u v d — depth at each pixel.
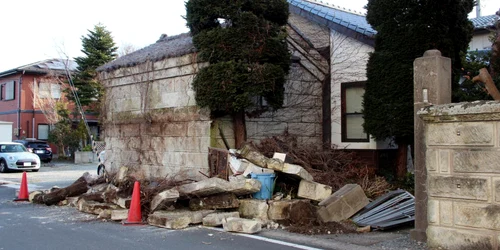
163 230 8.46
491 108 5.87
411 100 10.54
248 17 11.02
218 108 11.12
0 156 23.81
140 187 10.12
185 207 9.80
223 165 10.96
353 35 12.77
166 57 12.92
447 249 6.34
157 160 13.27
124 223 9.08
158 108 13.31
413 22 10.57
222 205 9.22
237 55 11.01
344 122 13.12
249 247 7.04
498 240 5.85
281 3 11.77
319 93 13.90
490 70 11.07
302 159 11.33
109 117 15.45
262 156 10.02
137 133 14.09
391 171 12.22
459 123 6.25
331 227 8.23
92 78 32.00
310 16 13.84
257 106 12.35
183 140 12.41
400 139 11.23
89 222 9.38
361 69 12.79
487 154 5.97
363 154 12.61
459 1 10.70
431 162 6.56
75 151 32.00
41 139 37.19
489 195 5.95
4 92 38.69
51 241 7.62
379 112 10.94
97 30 32.69
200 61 11.80
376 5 11.24
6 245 7.36
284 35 11.57
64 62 33.75
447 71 7.12
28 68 36.16
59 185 17.19
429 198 6.59
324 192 9.34
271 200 9.16
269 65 11.05
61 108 33.38
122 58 15.56
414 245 6.98
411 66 10.52
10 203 12.37
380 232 8.09
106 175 13.16
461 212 6.22
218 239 7.64
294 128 13.25
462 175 6.22
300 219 8.63
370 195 10.30
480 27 18.95
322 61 13.76
